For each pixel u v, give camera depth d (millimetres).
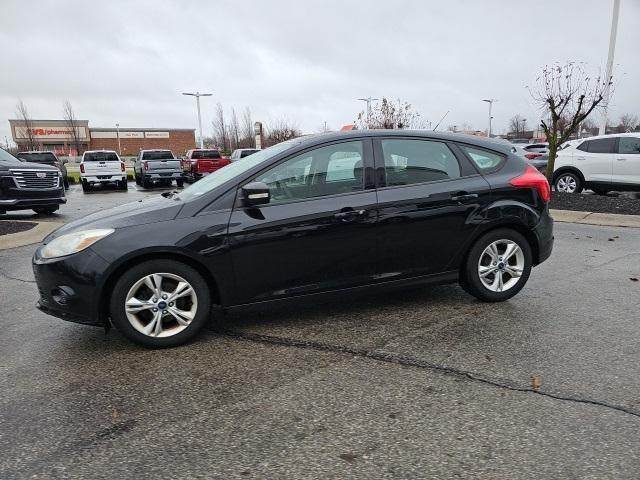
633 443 2541
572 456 2451
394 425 2740
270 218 3891
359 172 4199
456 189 4402
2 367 3520
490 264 4633
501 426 2711
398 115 20750
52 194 11766
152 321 3738
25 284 5699
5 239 8234
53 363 3576
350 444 2582
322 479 2326
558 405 2906
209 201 3852
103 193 20828
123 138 72688
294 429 2725
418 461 2439
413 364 3463
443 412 2857
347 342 3855
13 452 2547
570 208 10523
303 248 3990
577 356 3549
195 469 2408
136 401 3035
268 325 4227
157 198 4480
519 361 3480
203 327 4195
